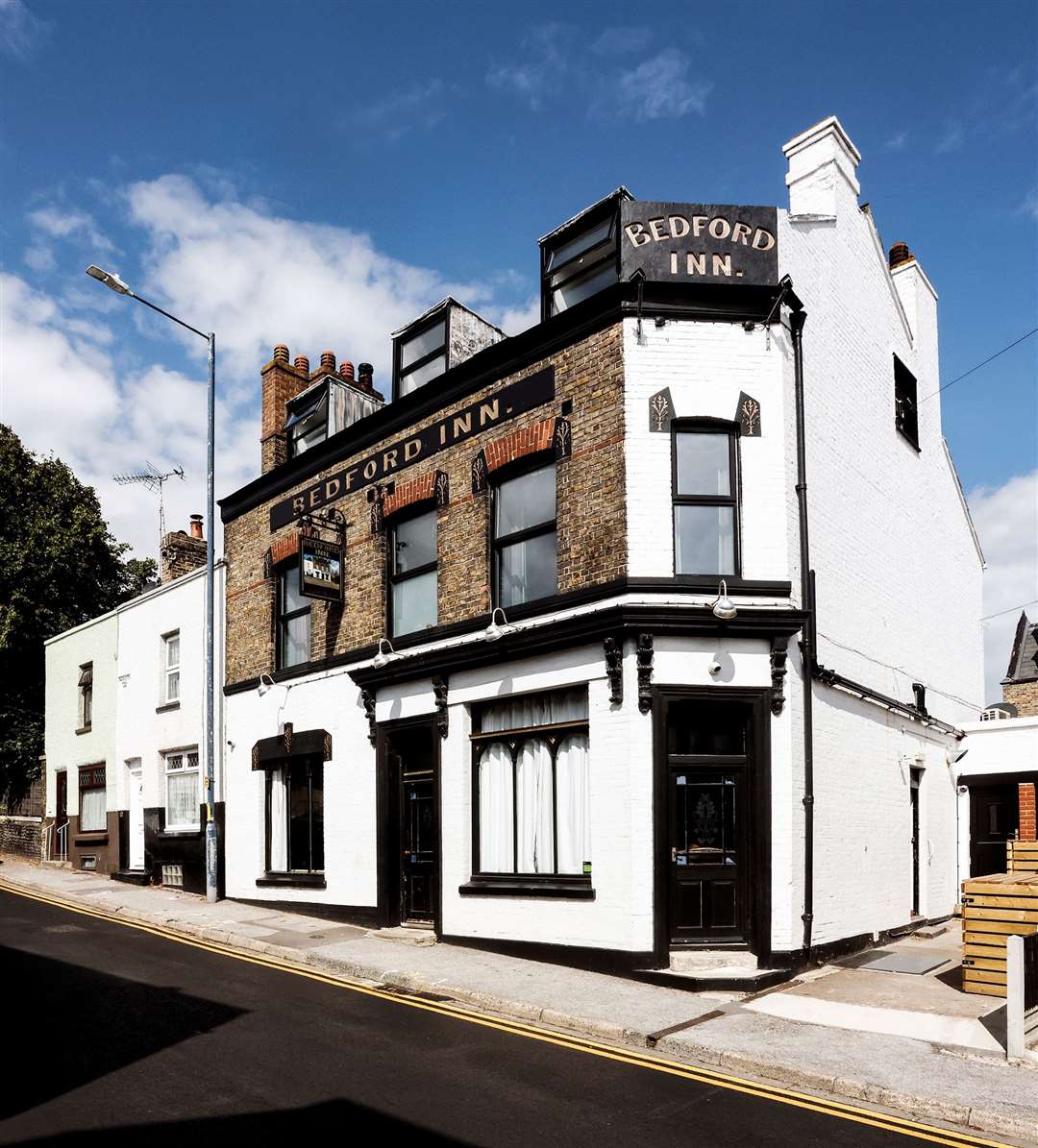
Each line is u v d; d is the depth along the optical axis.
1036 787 17.14
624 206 12.16
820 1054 7.93
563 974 11.00
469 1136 6.23
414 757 14.49
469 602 13.51
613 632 11.22
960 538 19.58
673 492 11.61
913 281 18.00
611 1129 6.44
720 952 10.88
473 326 15.45
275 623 17.70
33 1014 9.36
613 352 11.89
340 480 16.27
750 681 11.27
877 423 15.51
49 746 25.89
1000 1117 6.50
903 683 15.62
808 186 14.62
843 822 12.55
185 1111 6.61
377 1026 8.98
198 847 18.77
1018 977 7.78
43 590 29.36
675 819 11.11
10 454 29.95
